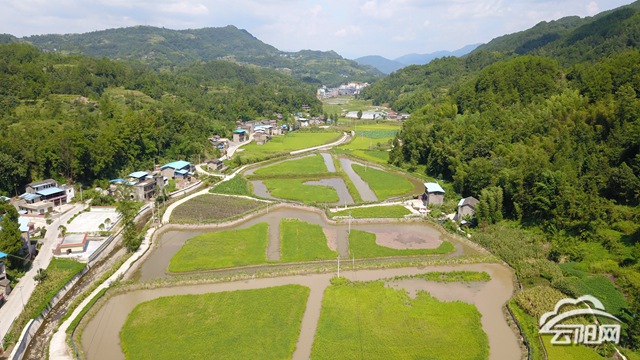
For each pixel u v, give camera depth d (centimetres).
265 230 10231
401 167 17638
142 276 8025
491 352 5816
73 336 6041
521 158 11469
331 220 11038
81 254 8706
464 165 13588
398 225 10912
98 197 12212
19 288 7300
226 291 7250
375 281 7644
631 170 9394
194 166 17438
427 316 6550
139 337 5969
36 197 11375
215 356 5569
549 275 7769
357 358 5556
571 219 9275
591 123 11831
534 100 16525
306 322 6444
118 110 17962
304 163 18212
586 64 17700
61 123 15575
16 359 5500
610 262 7925
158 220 10969
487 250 9088
